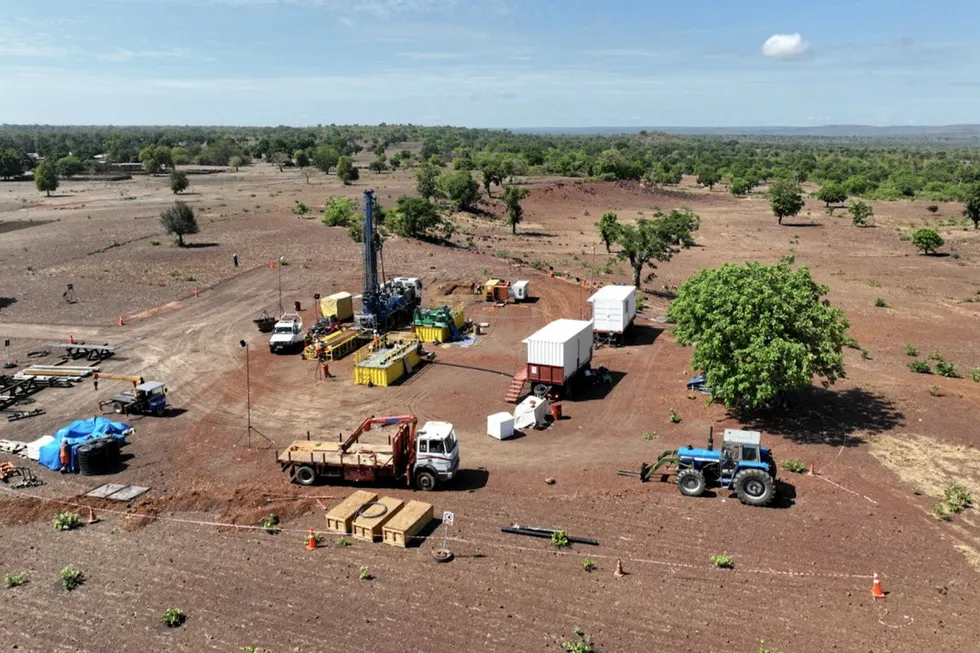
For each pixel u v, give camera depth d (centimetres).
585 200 13812
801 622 1988
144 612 2059
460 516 2600
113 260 7088
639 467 2981
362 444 3030
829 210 13400
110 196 12825
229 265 7038
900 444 3155
